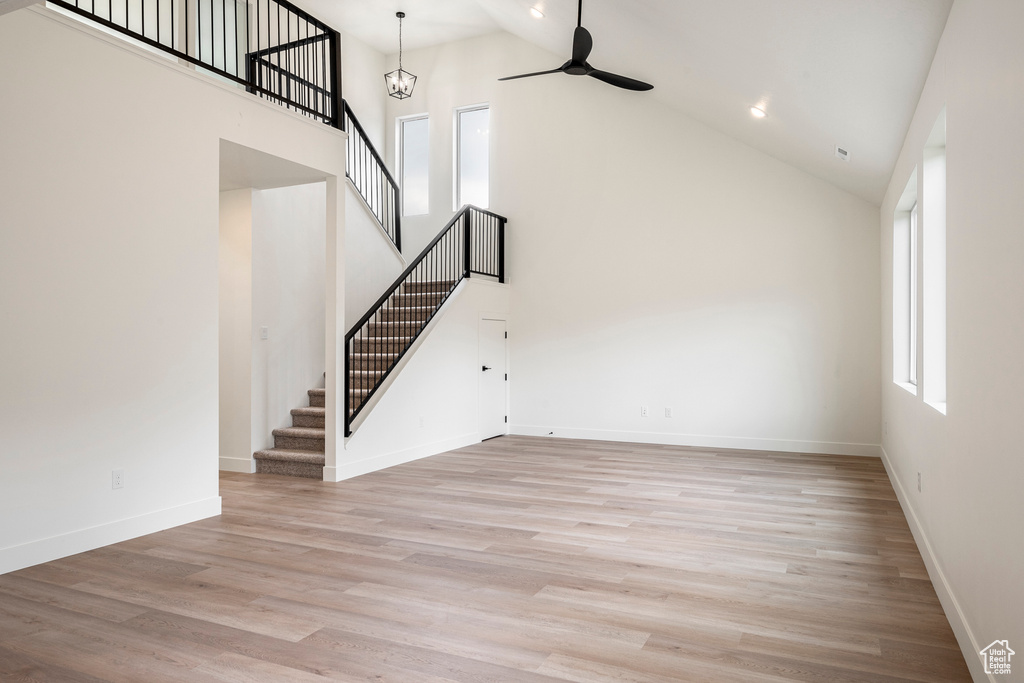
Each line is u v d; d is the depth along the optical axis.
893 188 5.89
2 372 3.58
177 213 4.55
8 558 3.64
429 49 9.85
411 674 2.55
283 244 7.00
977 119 2.56
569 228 8.82
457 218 8.02
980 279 2.51
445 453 7.62
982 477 2.46
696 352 8.15
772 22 3.87
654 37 5.51
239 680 2.51
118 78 4.16
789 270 7.72
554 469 6.68
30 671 2.57
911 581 3.56
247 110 5.07
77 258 3.94
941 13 3.04
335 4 8.52
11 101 3.60
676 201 8.25
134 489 4.31
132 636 2.88
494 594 3.37
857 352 7.44
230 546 4.16
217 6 7.74
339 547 4.15
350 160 9.40
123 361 4.22
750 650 2.75
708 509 5.08
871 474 6.40
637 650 2.75
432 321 7.62
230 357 6.71
